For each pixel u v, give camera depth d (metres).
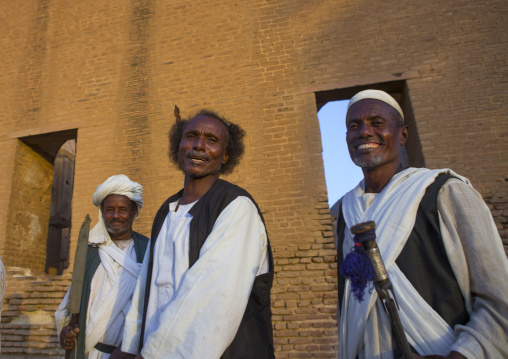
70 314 2.32
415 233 1.28
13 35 6.60
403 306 1.19
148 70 5.72
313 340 4.15
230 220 1.43
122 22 6.09
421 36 4.91
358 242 1.18
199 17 5.76
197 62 5.55
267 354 1.43
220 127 1.78
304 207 4.61
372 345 1.22
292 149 4.85
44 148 6.37
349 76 4.97
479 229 1.19
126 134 5.49
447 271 1.23
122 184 2.60
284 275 4.42
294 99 5.05
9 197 5.68
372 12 5.16
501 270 1.14
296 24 5.36
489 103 4.50
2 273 2.31
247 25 5.53
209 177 1.72
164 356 1.21
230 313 1.25
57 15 6.49
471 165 4.33
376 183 1.56
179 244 1.51
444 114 4.56
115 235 2.58
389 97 1.65
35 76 6.22
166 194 5.05
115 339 2.21
